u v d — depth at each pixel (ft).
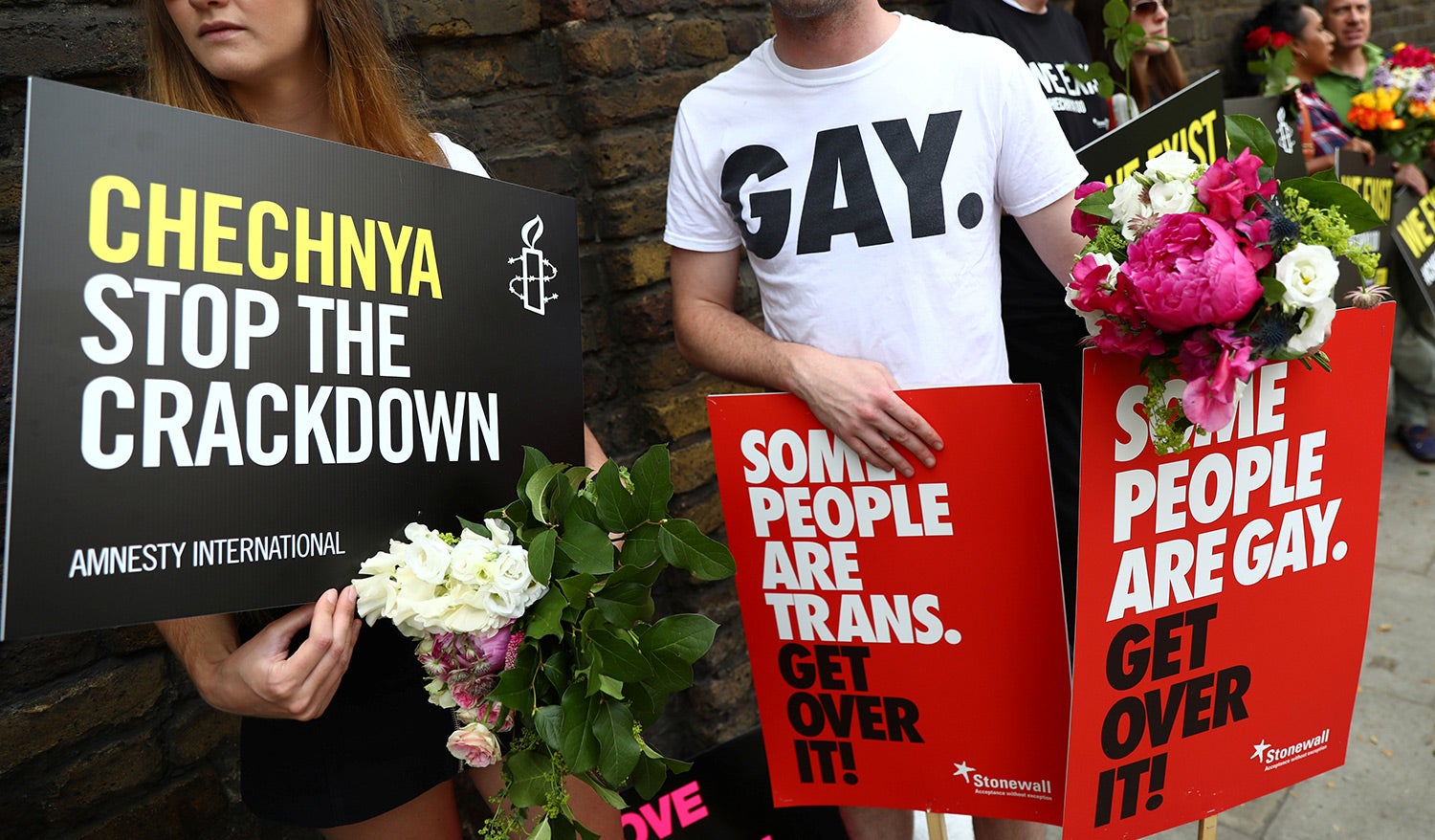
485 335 3.93
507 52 6.77
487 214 3.95
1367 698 8.46
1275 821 7.37
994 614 4.57
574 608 3.51
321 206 3.48
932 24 4.97
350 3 4.14
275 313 3.35
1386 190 10.43
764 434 4.78
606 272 7.36
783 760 5.15
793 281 4.99
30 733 5.19
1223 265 3.58
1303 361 4.13
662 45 7.29
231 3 3.67
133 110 3.08
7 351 5.03
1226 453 4.36
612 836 4.64
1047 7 7.16
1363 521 4.70
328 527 3.43
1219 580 4.48
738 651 8.00
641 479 3.64
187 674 5.74
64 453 2.92
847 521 4.71
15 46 4.94
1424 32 18.76
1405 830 7.13
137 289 3.07
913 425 4.45
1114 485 4.23
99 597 2.96
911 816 6.07
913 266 4.80
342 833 4.31
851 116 4.83
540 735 3.43
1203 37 13.01
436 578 3.28
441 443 3.77
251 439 3.27
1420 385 12.07
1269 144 4.00
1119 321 3.90
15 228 5.05
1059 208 4.90
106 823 5.54
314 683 3.36
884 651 4.81
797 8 4.55
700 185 5.21
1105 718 4.38
